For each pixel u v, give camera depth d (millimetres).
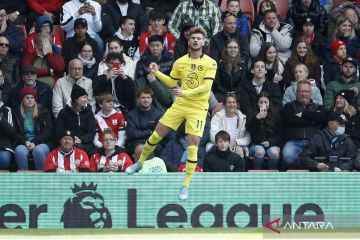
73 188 50750
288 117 57062
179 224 50781
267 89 58750
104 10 63344
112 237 50625
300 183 51281
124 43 62000
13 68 60500
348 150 56094
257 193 51062
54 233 50531
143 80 59188
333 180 51312
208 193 50938
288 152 56531
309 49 60844
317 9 64188
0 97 56938
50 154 54500
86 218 50688
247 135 57500
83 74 60031
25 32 63219
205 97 47000
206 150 56625
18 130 56781
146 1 66000
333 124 55875
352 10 63656
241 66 59781
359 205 51281
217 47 60562
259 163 56594
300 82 57312
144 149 48031
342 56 61281
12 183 50594
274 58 60031
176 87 45969
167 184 50875
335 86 59625
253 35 62594
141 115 56594
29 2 64312
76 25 61031
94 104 58531
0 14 60656
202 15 62281
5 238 50406
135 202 50781
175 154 55438
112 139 54375
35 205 50594
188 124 47094
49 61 60156
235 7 63156
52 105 58344
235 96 57594
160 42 59281
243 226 50969
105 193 50781
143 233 50688
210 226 50875
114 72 57938
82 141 56250
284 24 63250
